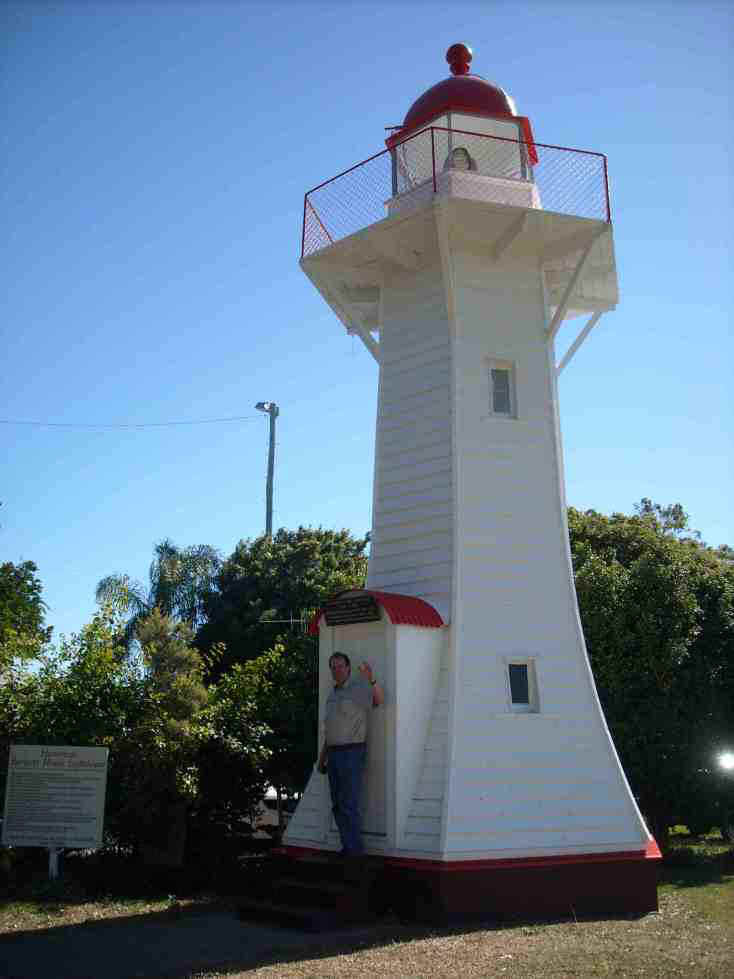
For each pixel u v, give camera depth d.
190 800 15.55
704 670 20.02
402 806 12.50
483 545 13.80
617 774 13.43
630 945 10.20
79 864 15.59
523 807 12.55
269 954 10.05
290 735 18.38
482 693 13.12
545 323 15.17
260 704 17.83
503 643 13.50
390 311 15.64
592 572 20.97
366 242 14.76
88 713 15.17
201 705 16.44
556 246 15.07
